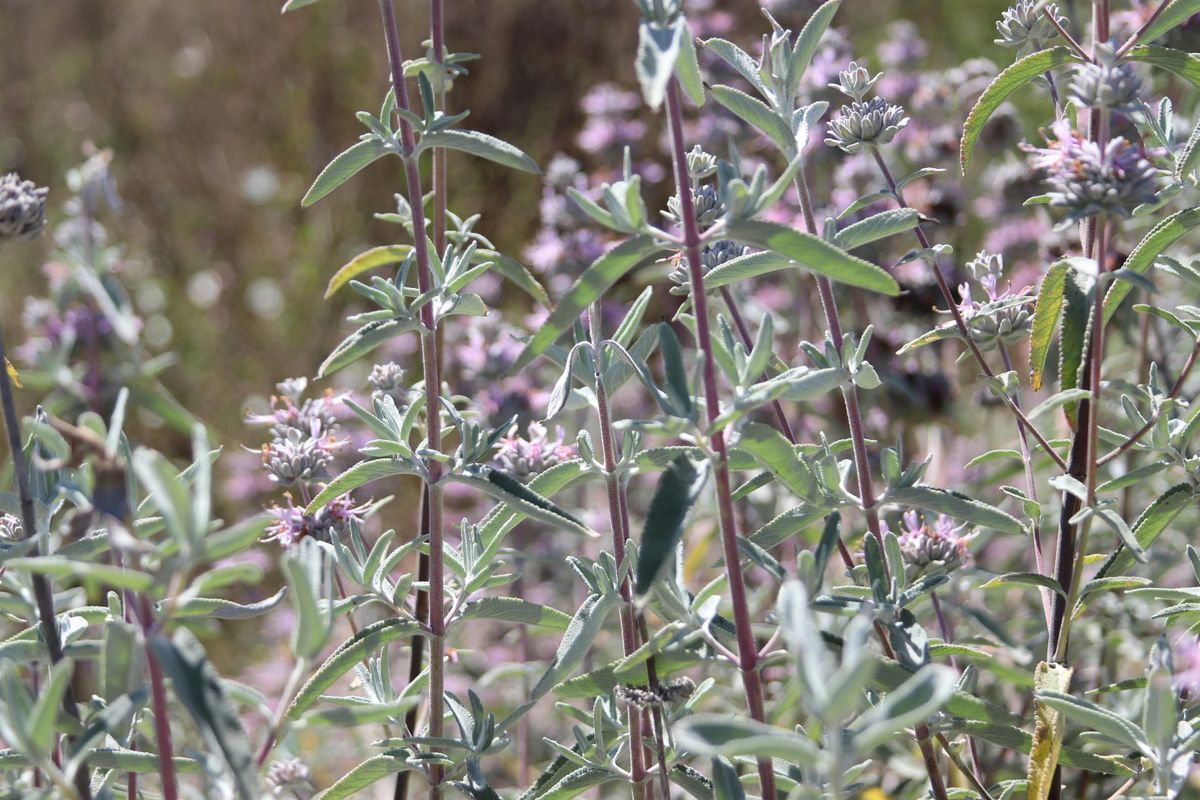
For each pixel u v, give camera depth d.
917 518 1.49
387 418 1.45
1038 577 1.42
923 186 1.89
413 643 1.53
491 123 3.89
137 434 2.83
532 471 1.51
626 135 2.25
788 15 1.93
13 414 1.36
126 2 4.62
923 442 2.03
